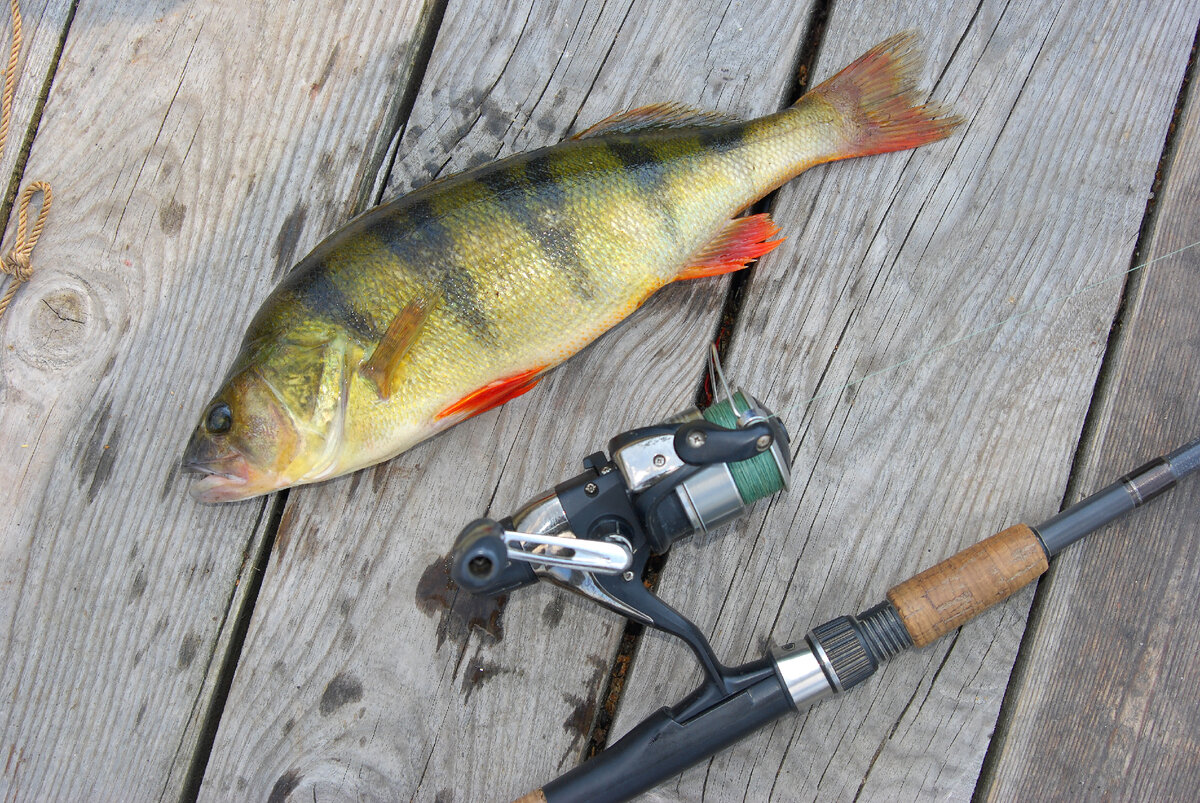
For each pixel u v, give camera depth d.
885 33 0.60
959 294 0.58
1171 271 0.59
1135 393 0.58
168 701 0.57
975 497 0.58
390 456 0.56
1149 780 0.56
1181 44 0.59
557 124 0.60
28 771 0.57
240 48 0.60
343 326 0.54
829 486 0.58
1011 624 0.57
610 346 0.58
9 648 0.58
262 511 0.58
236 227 0.59
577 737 0.57
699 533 0.53
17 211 0.59
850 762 0.56
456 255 0.54
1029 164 0.59
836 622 0.53
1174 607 0.57
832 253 0.59
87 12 0.60
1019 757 0.57
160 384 0.59
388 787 0.57
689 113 0.58
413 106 0.60
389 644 0.57
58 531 0.58
